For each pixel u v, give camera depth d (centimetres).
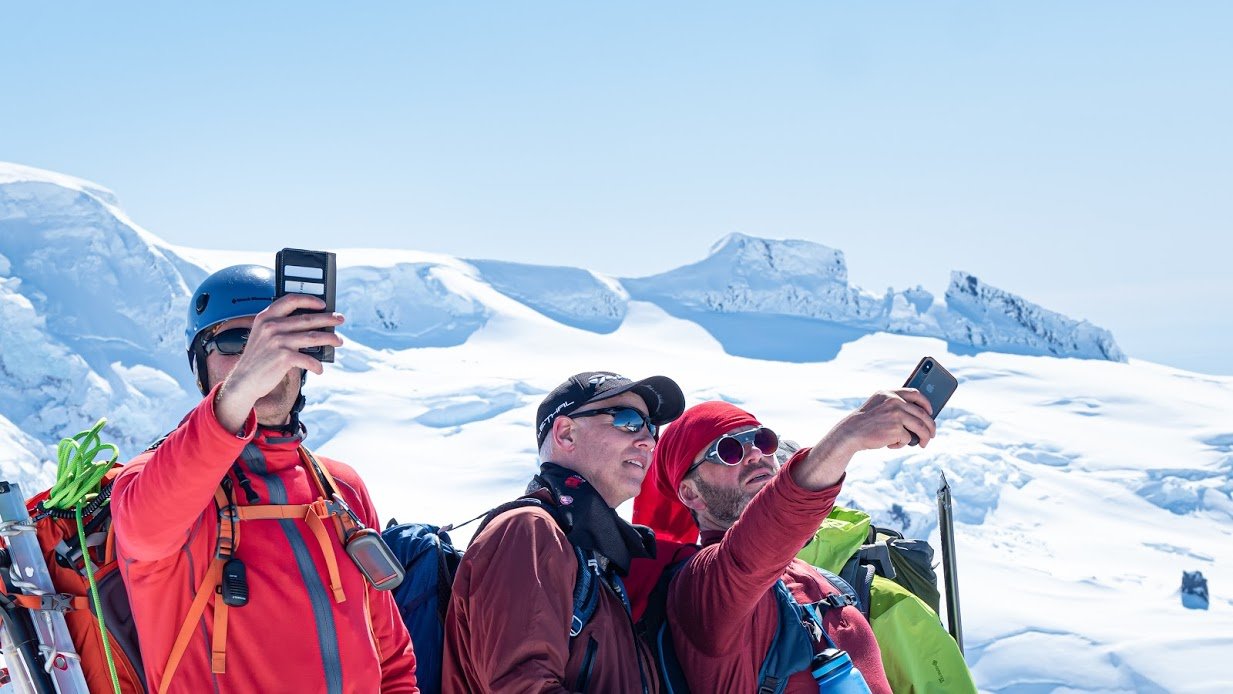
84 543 260
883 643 463
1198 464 6875
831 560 474
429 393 8019
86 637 270
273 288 287
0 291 7494
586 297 11762
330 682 260
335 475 309
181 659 252
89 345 7606
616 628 338
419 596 356
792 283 12394
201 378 290
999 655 3869
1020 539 5531
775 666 377
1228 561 5209
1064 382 9306
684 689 365
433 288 10756
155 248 8288
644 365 9850
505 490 6091
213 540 257
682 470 427
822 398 8719
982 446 7038
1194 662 3597
